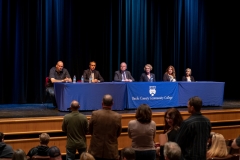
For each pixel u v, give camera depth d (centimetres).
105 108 470
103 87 713
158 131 700
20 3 908
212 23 1133
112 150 464
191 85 786
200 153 376
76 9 974
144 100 750
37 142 629
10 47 911
